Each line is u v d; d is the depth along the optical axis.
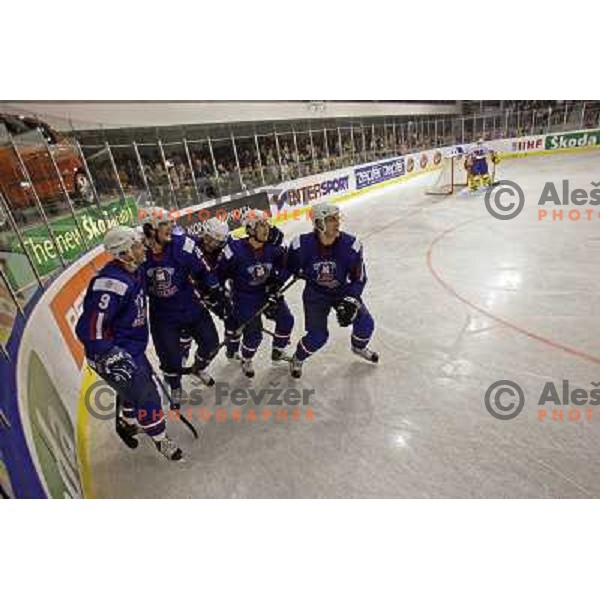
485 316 4.01
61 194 3.84
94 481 2.46
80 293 3.63
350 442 2.60
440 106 18.22
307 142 10.84
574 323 3.72
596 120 16.94
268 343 3.94
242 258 2.89
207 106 8.05
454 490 2.23
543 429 2.57
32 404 2.07
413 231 7.48
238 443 2.67
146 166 6.83
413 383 3.12
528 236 6.38
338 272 2.87
